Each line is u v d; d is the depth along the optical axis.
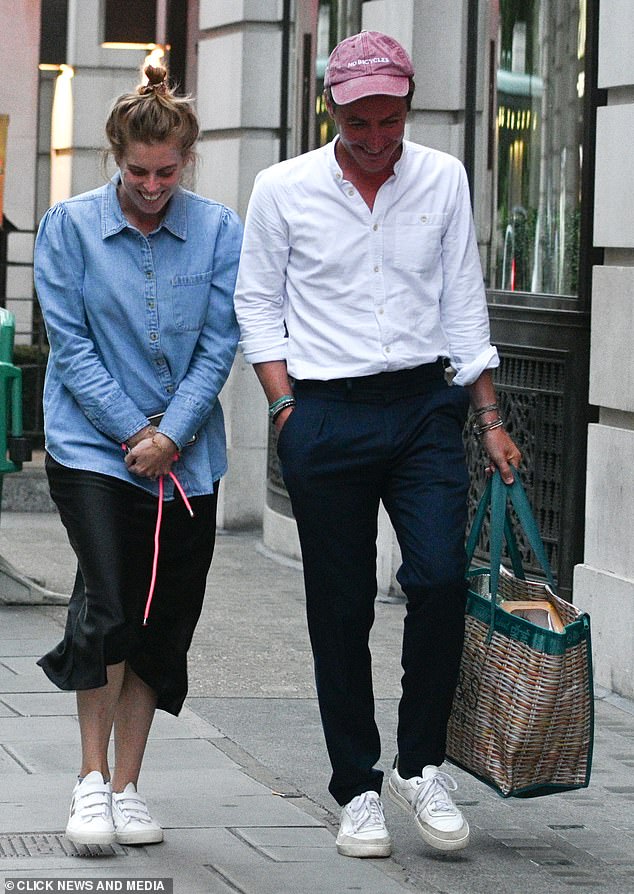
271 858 5.18
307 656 8.59
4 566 9.73
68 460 5.12
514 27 9.75
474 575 5.55
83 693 5.18
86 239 5.15
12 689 7.48
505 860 5.33
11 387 9.08
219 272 5.30
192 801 5.79
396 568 10.38
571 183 9.09
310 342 5.20
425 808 5.24
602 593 7.99
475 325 5.32
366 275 5.15
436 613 5.12
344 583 5.23
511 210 9.79
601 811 5.99
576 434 8.78
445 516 5.16
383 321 5.14
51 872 4.92
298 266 5.21
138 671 5.28
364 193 5.15
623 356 7.83
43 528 13.31
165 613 5.29
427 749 5.29
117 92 18.89
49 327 5.16
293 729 6.99
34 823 5.42
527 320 9.12
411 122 10.63
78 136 18.92
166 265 5.20
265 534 12.45
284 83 12.76
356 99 4.89
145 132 4.95
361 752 5.32
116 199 5.17
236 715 7.22
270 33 12.86
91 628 5.01
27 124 18.75
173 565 5.27
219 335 5.30
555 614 5.41
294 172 5.19
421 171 5.20
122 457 5.16
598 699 7.82
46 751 6.38
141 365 5.21
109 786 5.27
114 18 18.58
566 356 8.81
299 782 6.13
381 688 7.88
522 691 5.18
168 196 5.09
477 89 10.16
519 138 9.70
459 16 10.51
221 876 4.96
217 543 12.72
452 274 5.29
